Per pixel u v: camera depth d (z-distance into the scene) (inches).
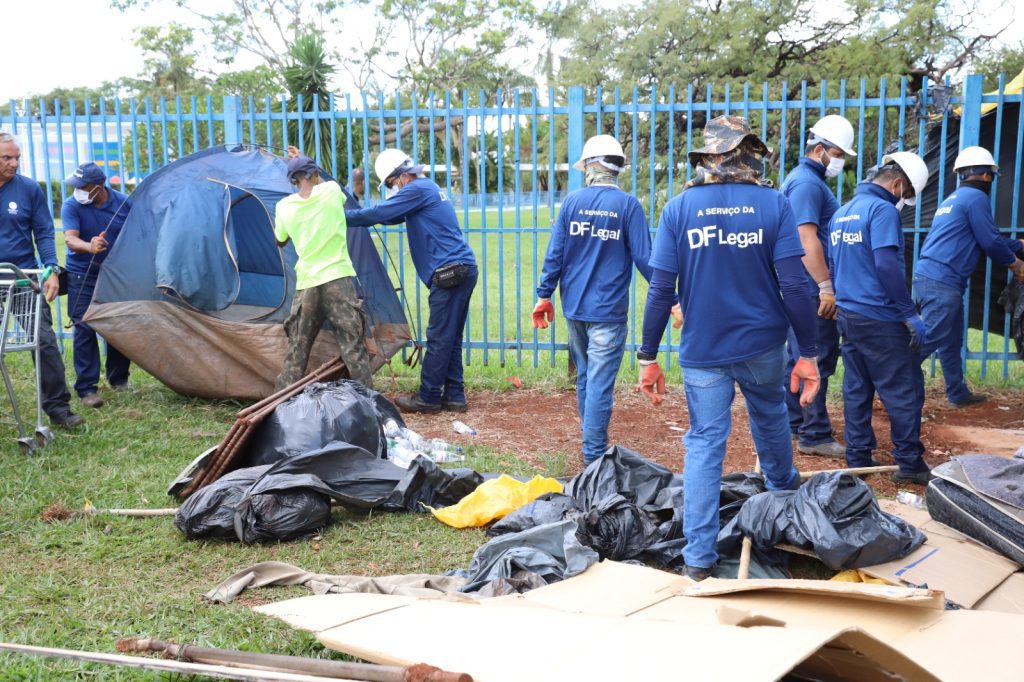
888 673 99.6
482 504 193.9
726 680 89.4
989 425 278.7
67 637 138.0
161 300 286.7
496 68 1636.3
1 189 264.1
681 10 979.3
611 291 219.9
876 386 216.8
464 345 354.3
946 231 282.8
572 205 222.2
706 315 156.0
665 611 131.8
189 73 1744.6
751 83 953.5
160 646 125.6
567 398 315.9
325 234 272.7
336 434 213.9
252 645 133.5
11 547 176.4
